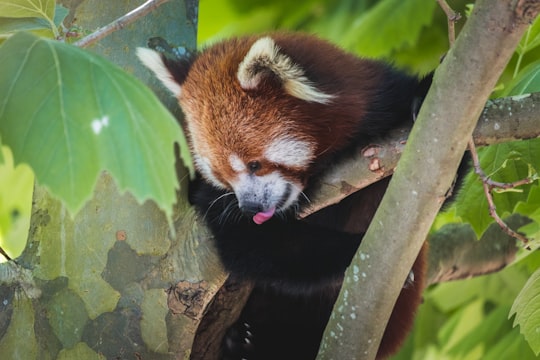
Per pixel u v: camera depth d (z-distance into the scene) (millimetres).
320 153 10383
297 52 10570
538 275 9578
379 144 9258
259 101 10336
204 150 10617
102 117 6160
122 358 9070
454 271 13594
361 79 10500
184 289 9289
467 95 7047
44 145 6074
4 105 6156
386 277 8031
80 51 6395
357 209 11234
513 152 10305
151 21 10234
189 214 9758
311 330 11734
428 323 15258
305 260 10578
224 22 16500
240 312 10969
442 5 7648
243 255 10188
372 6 15945
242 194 10406
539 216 11281
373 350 8523
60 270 9281
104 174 9359
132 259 9250
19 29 8180
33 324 9234
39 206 9523
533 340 9547
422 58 15867
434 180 7461
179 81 10508
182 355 9273
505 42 6773
